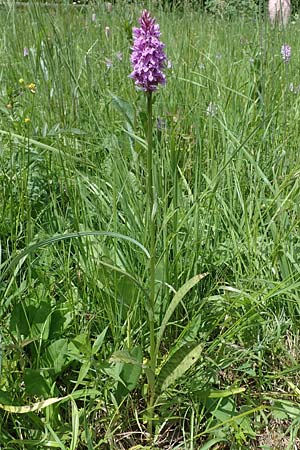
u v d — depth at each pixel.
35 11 2.51
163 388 1.55
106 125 2.68
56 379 1.69
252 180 2.44
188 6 3.96
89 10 3.79
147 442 1.62
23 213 1.98
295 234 2.13
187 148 2.58
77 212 2.02
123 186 1.98
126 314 1.78
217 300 1.89
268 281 1.84
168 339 1.83
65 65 2.39
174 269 1.88
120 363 1.60
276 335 1.87
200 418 1.61
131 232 1.95
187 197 2.25
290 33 4.20
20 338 1.60
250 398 1.73
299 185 2.20
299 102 2.97
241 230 2.09
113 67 3.26
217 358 1.73
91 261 1.86
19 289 1.74
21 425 1.55
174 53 3.49
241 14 4.63
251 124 2.75
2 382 1.55
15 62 3.36
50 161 2.27
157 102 2.84
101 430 1.61
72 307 1.73
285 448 1.64
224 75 3.34
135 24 3.33
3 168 2.17
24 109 2.74
